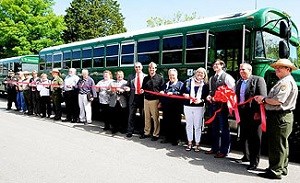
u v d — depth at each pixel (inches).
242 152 311.6
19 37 1310.3
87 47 535.2
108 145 322.7
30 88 545.6
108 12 2079.2
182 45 366.6
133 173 232.4
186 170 244.5
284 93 220.7
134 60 435.5
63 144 318.3
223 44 324.5
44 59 684.7
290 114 227.6
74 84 474.0
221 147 286.0
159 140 357.4
